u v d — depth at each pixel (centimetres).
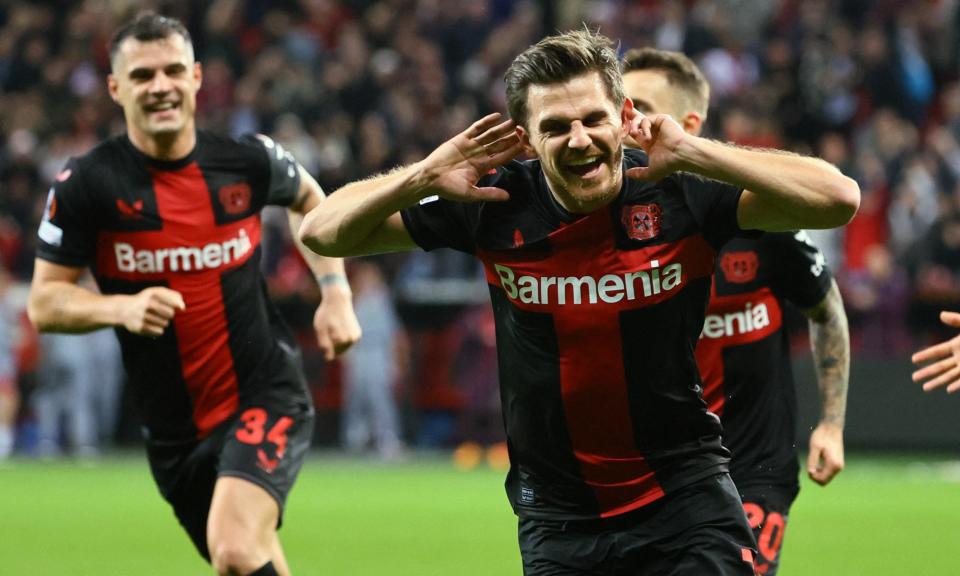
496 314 895
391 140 3734
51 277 1159
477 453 3278
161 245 1173
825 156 3481
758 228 851
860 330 3203
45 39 4222
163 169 1179
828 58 3881
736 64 3934
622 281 852
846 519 2173
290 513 2252
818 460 1072
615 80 824
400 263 3469
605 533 883
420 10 4219
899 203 3409
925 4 4097
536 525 901
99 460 3272
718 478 875
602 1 4250
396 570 1650
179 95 1171
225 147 1202
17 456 3397
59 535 1991
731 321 1027
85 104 3956
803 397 3017
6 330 3334
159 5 4247
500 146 840
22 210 3653
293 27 4238
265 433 1145
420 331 3431
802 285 1048
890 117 3562
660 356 861
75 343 3300
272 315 1211
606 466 876
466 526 2084
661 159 818
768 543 1012
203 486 1181
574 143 802
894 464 3084
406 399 3425
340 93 3897
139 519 2181
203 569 1673
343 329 1222
